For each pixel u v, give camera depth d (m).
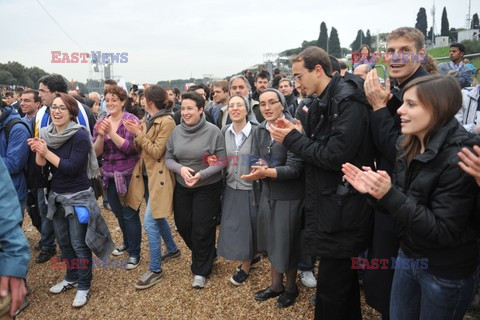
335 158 2.06
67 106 3.04
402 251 1.81
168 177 3.42
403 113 1.63
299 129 2.39
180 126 3.33
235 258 3.21
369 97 2.04
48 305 3.27
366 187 1.59
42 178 3.38
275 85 5.85
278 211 2.78
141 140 3.31
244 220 3.22
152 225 3.46
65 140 3.01
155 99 3.45
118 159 3.62
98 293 3.41
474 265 1.61
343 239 2.16
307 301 2.99
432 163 1.54
